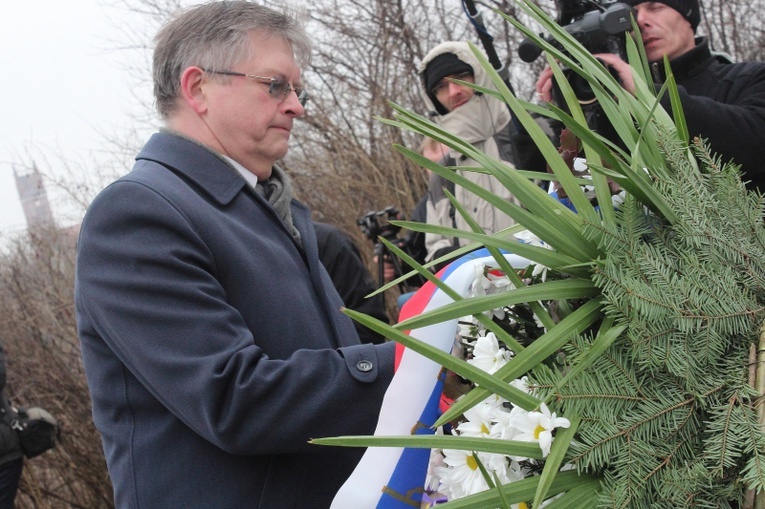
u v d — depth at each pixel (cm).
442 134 109
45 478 463
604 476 99
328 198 467
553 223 107
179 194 153
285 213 177
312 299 169
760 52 471
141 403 150
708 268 105
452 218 287
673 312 100
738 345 102
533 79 492
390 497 120
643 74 136
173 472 147
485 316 108
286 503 149
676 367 98
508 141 280
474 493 100
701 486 95
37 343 468
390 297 419
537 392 100
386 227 319
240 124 165
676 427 98
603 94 118
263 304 155
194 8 171
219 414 137
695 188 109
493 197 106
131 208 147
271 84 166
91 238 148
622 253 104
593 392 99
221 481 146
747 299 103
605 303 103
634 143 117
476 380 97
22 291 477
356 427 141
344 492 121
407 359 124
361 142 488
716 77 203
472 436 103
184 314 140
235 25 165
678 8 206
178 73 167
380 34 515
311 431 139
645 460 97
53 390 464
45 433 347
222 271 152
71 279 484
